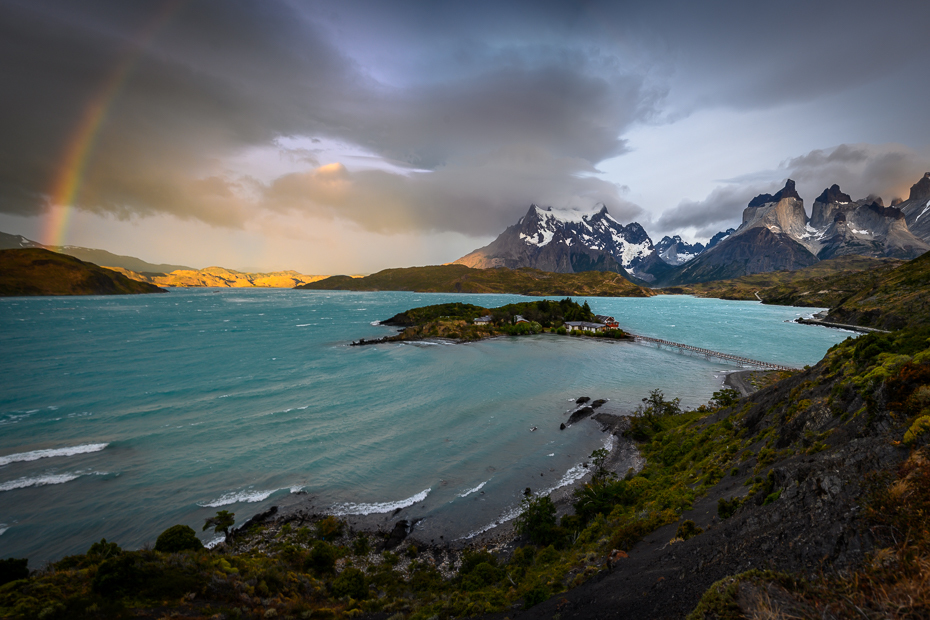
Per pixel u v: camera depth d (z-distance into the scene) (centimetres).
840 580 693
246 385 8269
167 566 1823
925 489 809
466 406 6825
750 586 739
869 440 1267
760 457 2375
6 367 9712
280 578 2109
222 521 3234
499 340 15312
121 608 1456
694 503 2306
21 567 1630
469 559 2798
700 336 15762
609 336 15825
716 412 4831
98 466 4578
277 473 4444
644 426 5266
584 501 3222
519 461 4716
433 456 4872
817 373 3003
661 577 1295
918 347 2195
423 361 10956
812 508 1084
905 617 535
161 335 15538
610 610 1223
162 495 3975
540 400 7150
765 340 14650
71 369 9581
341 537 3350
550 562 2489
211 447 5112
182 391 7781
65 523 3506
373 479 4316
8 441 5300
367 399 7256
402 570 2884
